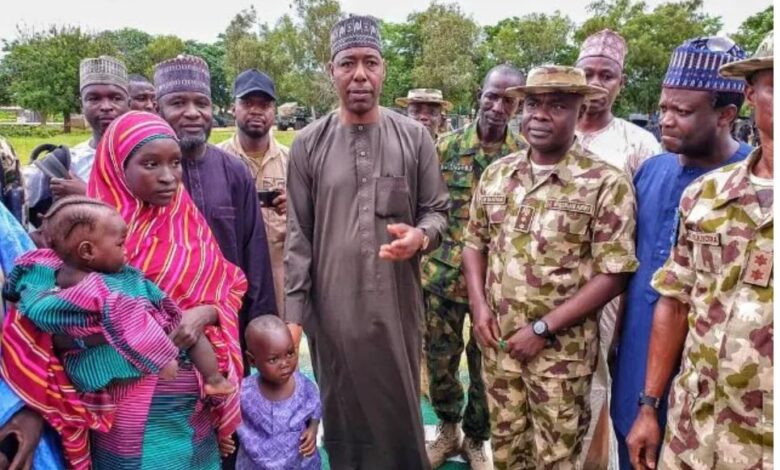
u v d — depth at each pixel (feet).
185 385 7.46
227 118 171.22
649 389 7.70
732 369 6.18
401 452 11.10
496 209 9.61
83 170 11.66
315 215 10.51
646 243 8.70
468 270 10.23
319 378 11.16
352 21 9.82
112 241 6.50
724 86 7.93
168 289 7.50
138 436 7.11
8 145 7.71
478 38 174.60
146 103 15.92
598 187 8.81
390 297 10.22
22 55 150.71
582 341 9.17
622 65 13.09
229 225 9.71
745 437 6.18
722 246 6.35
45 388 6.44
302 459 9.54
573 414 9.28
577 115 9.09
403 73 194.08
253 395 9.35
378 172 10.14
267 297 10.23
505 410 9.73
